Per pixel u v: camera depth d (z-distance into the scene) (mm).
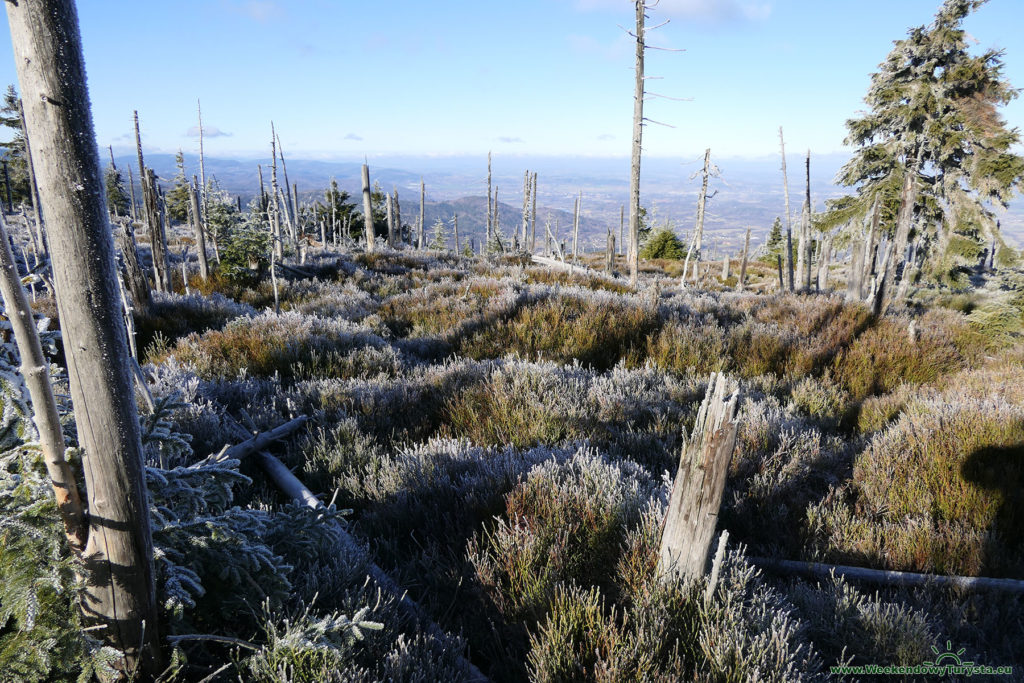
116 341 1321
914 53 22609
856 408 5848
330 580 2338
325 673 1792
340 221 48625
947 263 22391
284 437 4410
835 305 10102
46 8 1066
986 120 21547
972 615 2850
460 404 4938
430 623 2379
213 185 28844
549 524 2943
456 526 3209
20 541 1402
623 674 2049
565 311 8523
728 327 9156
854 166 25516
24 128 1151
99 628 1496
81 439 1345
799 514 3766
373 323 8953
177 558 1837
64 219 1180
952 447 4090
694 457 2340
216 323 8867
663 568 2486
